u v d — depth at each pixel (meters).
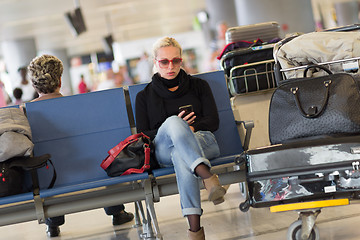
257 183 3.57
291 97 3.80
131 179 4.06
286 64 4.23
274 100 3.90
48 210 4.10
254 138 5.85
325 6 35.94
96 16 27.44
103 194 4.51
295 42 4.18
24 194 4.07
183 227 4.98
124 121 4.93
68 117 4.87
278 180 3.52
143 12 28.42
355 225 4.11
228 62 5.75
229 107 5.06
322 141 3.46
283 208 3.51
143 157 4.21
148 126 4.62
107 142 4.86
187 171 3.68
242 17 20.53
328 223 4.33
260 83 5.68
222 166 4.32
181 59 4.63
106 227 5.61
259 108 5.88
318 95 3.69
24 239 5.67
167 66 4.58
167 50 4.57
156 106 4.62
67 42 35.75
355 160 3.38
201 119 4.57
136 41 38.62
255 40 6.42
